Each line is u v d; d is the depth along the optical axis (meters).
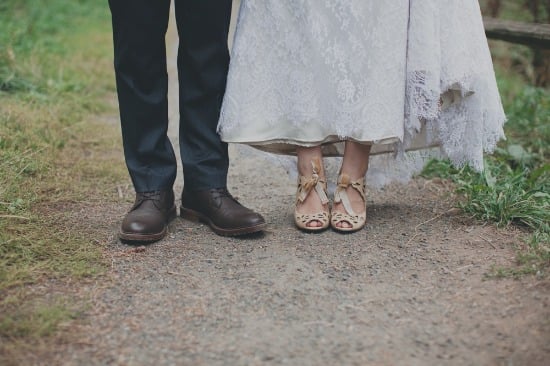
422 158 2.59
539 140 3.44
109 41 6.54
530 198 2.52
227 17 2.28
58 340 1.68
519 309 1.81
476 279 2.00
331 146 2.54
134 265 2.12
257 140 2.35
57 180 2.90
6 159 2.92
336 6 2.21
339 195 2.42
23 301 1.86
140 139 2.34
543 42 3.38
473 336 1.69
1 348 1.63
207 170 2.41
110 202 2.75
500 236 2.32
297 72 2.28
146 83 2.28
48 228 2.37
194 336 1.70
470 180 2.85
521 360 1.58
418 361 1.59
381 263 2.14
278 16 2.27
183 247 2.27
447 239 2.32
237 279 2.03
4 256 2.09
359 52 2.22
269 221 2.55
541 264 2.04
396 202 2.76
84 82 4.69
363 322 1.77
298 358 1.60
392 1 2.19
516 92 4.82
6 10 6.93
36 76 4.42
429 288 1.96
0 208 2.43
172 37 6.48
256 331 1.73
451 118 2.37
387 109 2.24
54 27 6.90
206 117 2.38
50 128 3.50
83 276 2.03
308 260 2.16
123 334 1.71
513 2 4.98
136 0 2.15
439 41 2.22
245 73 2.33
